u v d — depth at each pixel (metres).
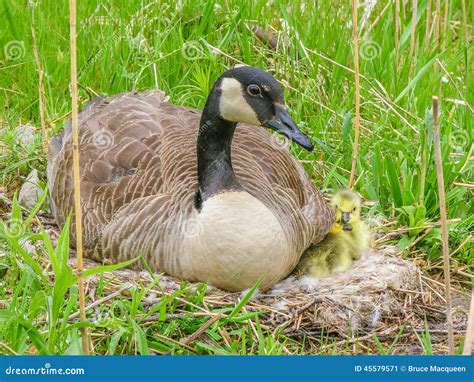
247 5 16.28
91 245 11.38
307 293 11.04
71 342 8.94
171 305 10.32
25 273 10.21
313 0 16.88
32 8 16.16
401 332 10.36
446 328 10.95
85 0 16.45
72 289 10.04
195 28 16.03
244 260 10.44
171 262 10.76
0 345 9.00
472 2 17.89
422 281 11.69
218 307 10.48
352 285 11.09
